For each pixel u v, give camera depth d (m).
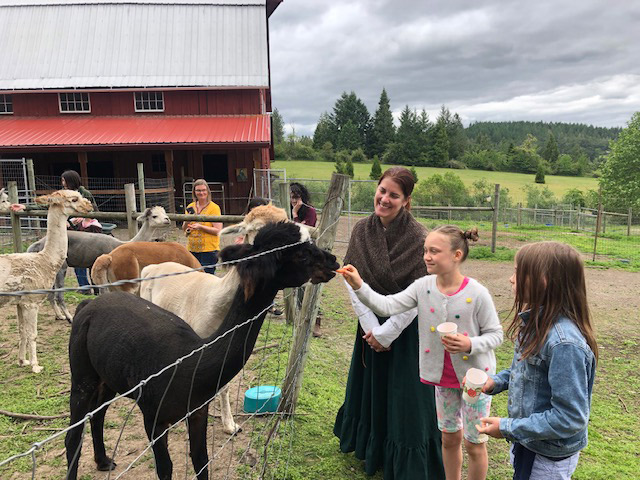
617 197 38.34
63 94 20.06
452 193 31.86
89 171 20.30
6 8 22.20
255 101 20.39
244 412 4.33
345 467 3.66
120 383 2.86
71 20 21.94
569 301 2.15
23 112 19.91
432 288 2.91
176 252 5.97
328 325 7.25
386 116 88.44
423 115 90.19
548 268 2.15
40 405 4.42
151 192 17.20
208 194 7.27
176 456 3.72
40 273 5.25
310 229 5.21
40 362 5.46
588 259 14.81
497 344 2.78
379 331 3.09
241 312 2.69
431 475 3.30
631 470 3.87
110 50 21.05
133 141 16.95
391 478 3.32
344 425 3.70
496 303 9.18
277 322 6.80
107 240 7.25
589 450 4.16
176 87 19.55
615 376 5.88
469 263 13.12
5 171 18.73
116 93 20.06
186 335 2.77
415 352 3.20
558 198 43.28
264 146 17.05
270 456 3.74
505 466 3.87
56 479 3.43
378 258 3.21
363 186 23.73
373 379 3.37
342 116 98.12
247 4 22.83
